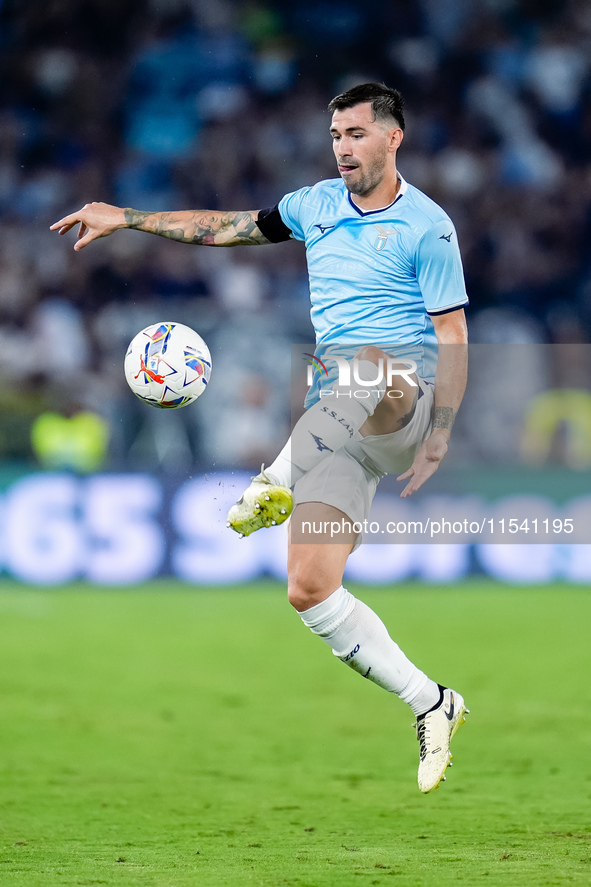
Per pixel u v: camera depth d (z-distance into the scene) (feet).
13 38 198.59
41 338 163.22
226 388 149.69
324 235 50.39
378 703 80.79
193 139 193.88
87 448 140.77
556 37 208.44
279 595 132.26
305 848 45.88
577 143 203.00
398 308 49.88
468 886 39.40
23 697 81.46
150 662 94.89
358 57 203.82
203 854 44.93
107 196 189.47
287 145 194.18
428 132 197.06
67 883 40.27
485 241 189.26
